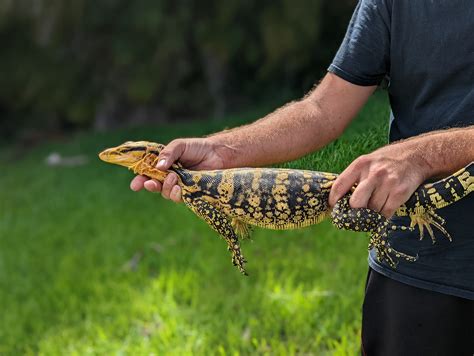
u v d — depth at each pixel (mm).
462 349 1942
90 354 3061
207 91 9266
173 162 1914
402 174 1730
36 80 9383
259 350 2910
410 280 1941
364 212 1743
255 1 8141
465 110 1856
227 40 8297
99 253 4434
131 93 8680
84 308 3594
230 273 3695
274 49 7363
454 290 1911
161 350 2975
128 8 8648
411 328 1958
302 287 3314
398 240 1947
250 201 1862
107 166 7430
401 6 1899
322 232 3930
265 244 3965
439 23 1861
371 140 2014
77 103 9391
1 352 3250
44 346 3197
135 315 3383
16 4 8789
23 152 9688
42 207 6016
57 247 4805
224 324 3141
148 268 4078
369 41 1953
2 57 9531
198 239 4387
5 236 5152
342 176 1761
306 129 1985
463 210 1881
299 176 1854
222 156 1959
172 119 9469
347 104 1997
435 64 1876
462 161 1753
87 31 8898
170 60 8930
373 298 2021
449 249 1903
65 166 7844
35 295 3896
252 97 8695
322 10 6574
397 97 1963
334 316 3045
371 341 2045
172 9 8617
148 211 5312
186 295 3482
